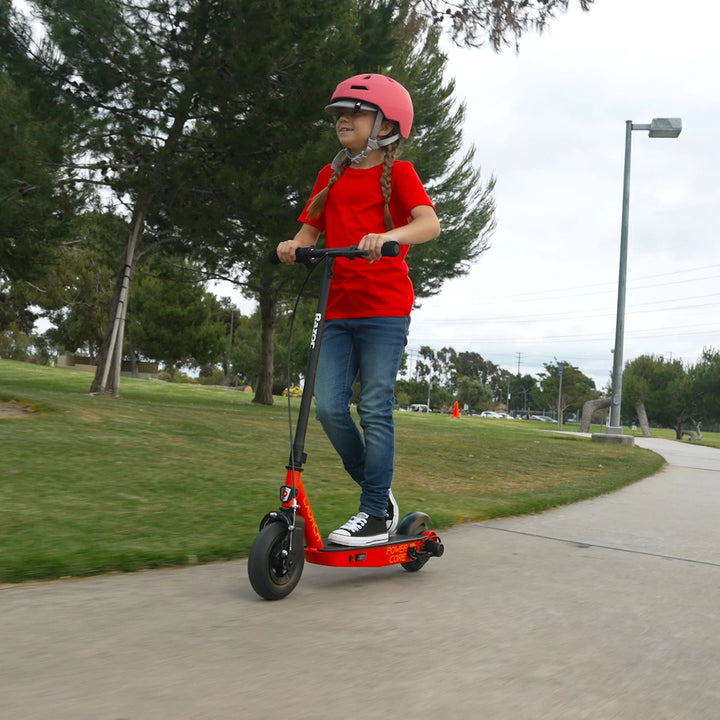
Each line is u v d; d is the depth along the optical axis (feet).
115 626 7.55
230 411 53.72
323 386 10.52
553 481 25.80
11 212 45.09
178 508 14.58
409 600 9.29
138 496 15.53
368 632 7.82
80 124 44.42
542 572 11.37
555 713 5.93
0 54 44.14
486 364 404.57
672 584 10.96
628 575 11.43
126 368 153.07
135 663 6.50
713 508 20.84
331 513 15.46
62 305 135.85
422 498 18.66
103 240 65.82
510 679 6.64
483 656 7.23
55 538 11.26
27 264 53.83
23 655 6.57
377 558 10.17
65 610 8.04
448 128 69.51
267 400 77.87
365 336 10.41
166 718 5.40
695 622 8.93
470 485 23.30
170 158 46.52
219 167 46.34
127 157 46.60
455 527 15.37
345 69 44.19
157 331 134.62
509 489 22.77
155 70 44.14
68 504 14.08
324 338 10.65
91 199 51.31
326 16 44.32
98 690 5.85
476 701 6.09
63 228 50.47
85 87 45.39
